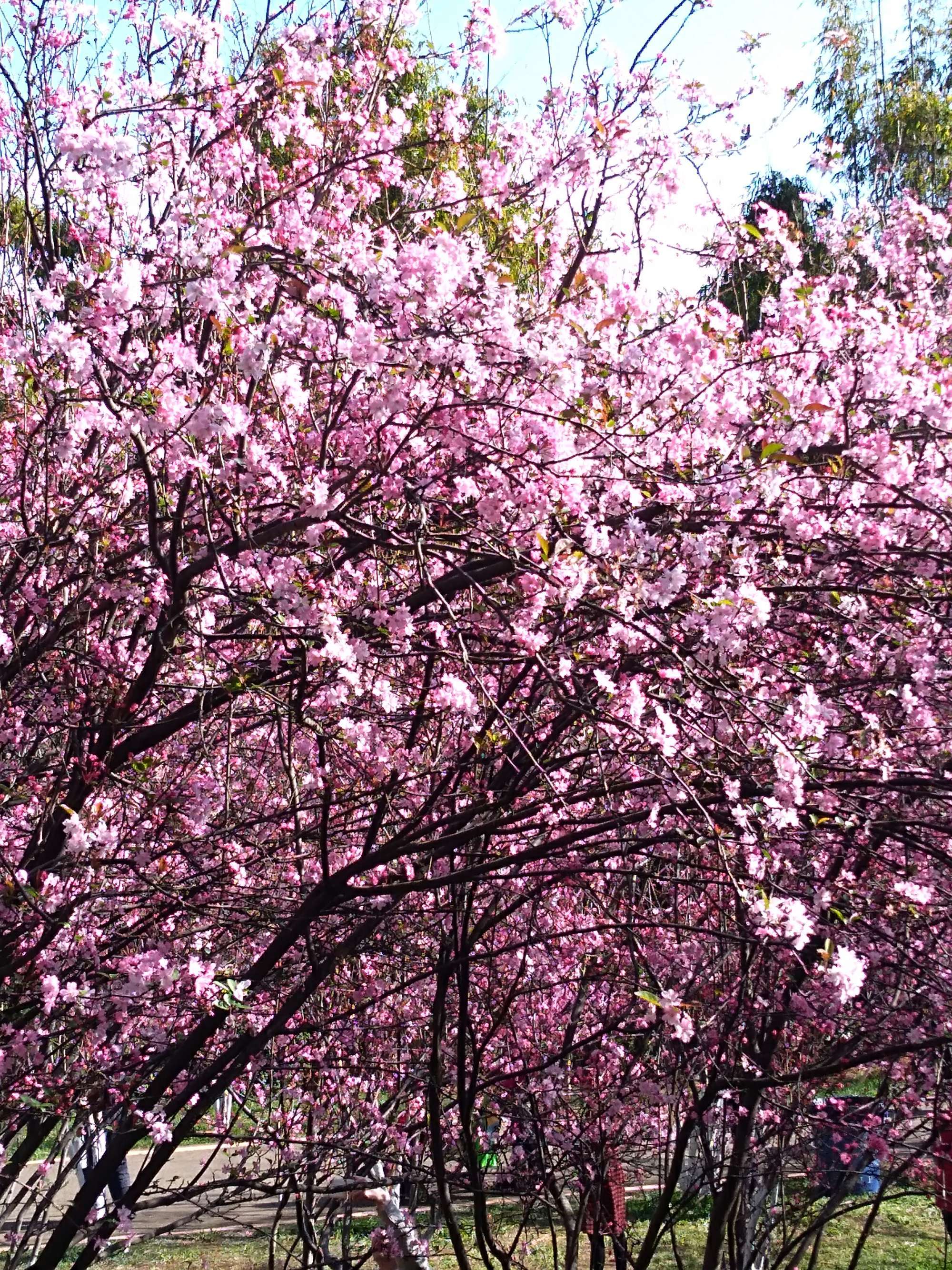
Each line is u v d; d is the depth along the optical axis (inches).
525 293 181.2
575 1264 200.2
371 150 185.5
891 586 156.5
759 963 191.3
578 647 146.9
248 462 143.8
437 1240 264.1
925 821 150.6
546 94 199.0
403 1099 214.4
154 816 173.3
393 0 193.6
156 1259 273.6
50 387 150.3
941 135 429.7
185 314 158.9
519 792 148.9
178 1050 156.9
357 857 181.6
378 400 137.1
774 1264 207.6
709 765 138.5
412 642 152.9
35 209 195.0
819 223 216.2
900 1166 198.2
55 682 184.2
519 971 195.0
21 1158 186.9
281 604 138.2
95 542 180.7
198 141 174.2
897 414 158.7
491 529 144.4
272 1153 250.4
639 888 201.5
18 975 167.3
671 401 151.3
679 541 147.3
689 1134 195.6
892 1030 187.5
